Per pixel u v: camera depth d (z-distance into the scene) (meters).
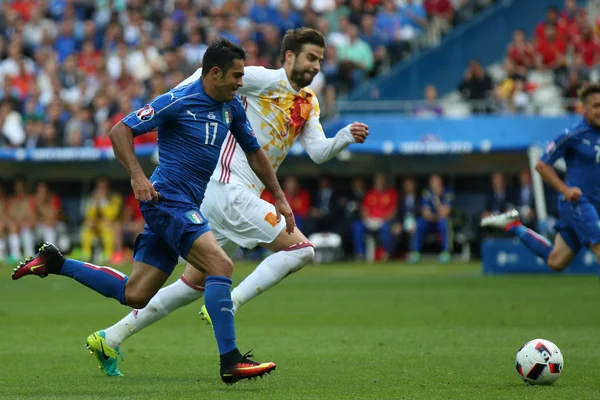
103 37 101.94
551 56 86.62
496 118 79.25
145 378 24.44
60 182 92.94
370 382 23.45
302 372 25.34
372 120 82.31
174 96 22.88
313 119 28.64
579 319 39.44
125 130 22.36
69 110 91.44
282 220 27.14
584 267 66.69
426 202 80.81
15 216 86.81
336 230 84.44
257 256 84.19
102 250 85.69
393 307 45.34
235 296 26.72
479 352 29.59
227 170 27.48
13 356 29.12
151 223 22.94
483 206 85.44
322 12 101.75
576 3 94.88
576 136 36.69
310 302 48.41
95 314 43.31
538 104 82.44
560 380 23.70
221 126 23.30
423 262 81.06
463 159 85.06
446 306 45.47
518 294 51.59
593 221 36.69
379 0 99.50
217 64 22.83
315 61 27.91
